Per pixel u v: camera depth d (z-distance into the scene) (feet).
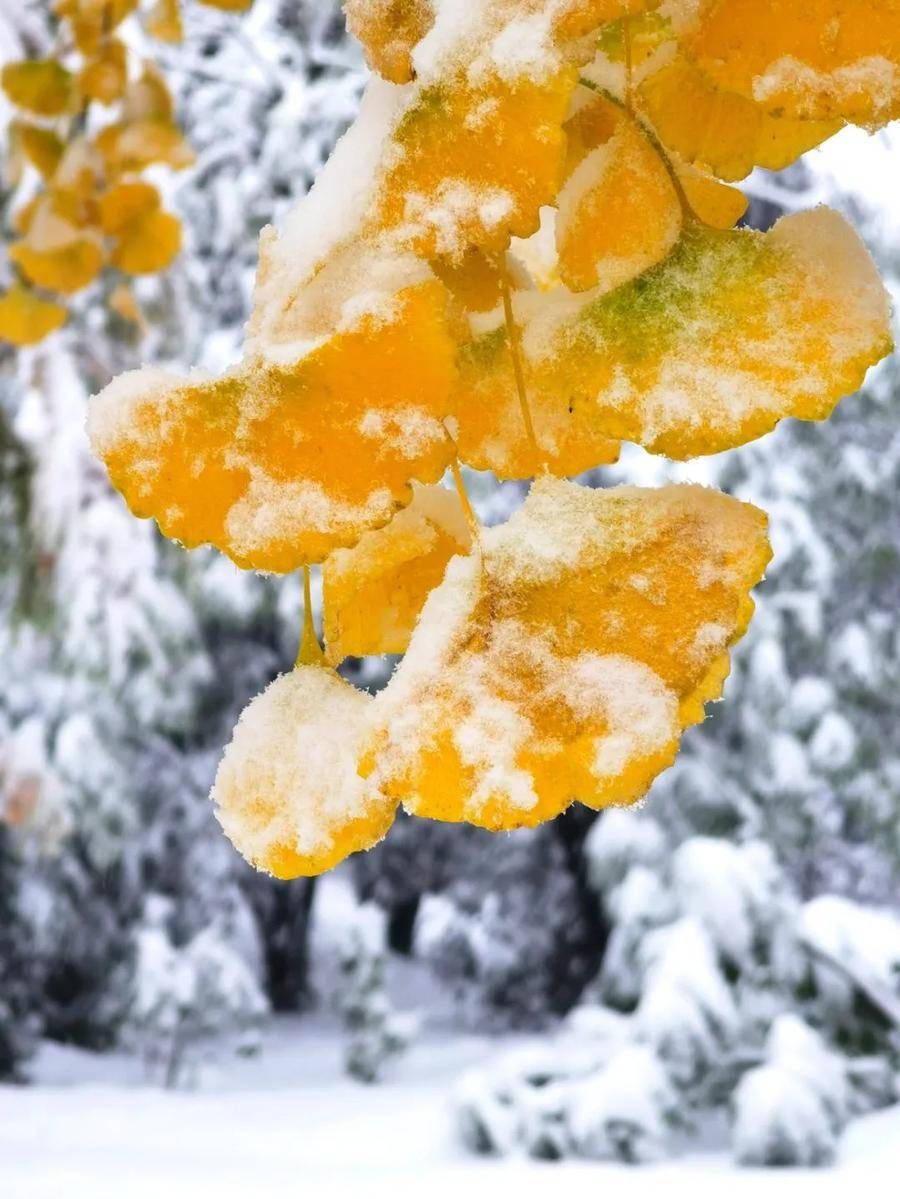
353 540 0.69
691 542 0.68
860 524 12.89
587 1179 8.93
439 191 0.65
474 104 0.65
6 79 3.41
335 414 0.69
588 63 0.72
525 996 17.03
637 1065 9.34
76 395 7.50
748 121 0.76
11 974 16.43
